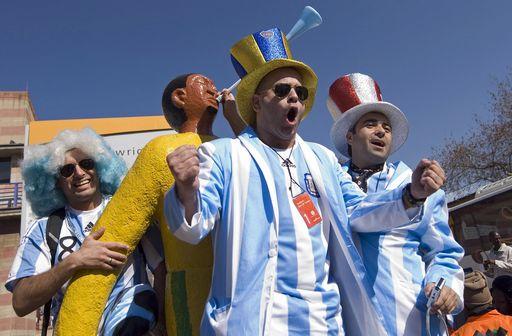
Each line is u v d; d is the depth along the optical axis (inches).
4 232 673.6
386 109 121.2
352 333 88.6
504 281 198.2
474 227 323.3
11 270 100.7
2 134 786.2
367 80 125.7
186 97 113.3
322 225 88.8
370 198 91.7
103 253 88.6
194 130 112.4
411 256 102.6
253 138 91.8
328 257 89.1
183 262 95.9
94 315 87.2
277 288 81.0
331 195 90.0
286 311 79.4
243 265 78.7
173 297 95.6
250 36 97.7
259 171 86.1
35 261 100.9
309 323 80.2
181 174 72.5
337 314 85.0
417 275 101.4
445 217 108.0
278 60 92.7
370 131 120.1
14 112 799.1
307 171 92.1
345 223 88.9
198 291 94.7
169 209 76.0
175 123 115.9
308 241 84.6
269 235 82.0
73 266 87.8
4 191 701.3
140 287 97.4
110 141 263.0
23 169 112.3
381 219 90.0
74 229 106.9
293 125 92.9
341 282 88.7
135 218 92.2
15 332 641.6
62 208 112.0
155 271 104.3
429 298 95.0
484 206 319.9
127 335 90.0
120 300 95.3
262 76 95.0
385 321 95.7
